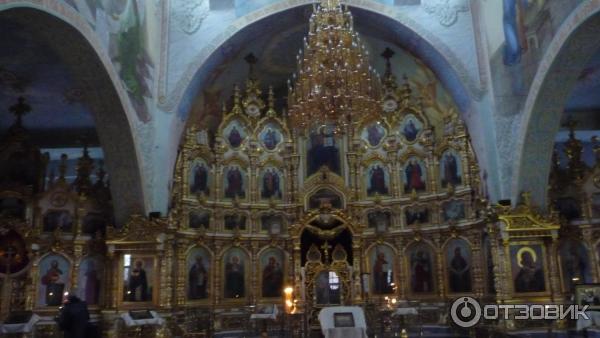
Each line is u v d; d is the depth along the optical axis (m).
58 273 17.83
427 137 21.38
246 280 20.84
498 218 16.95
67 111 19.02
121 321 16.64
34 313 15.84
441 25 18.97
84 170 18.84
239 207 21.25
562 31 12.94
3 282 17.31
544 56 14.12
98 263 18.09
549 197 18.41
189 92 18.84
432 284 20.34
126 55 15.25
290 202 21.73
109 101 14.77
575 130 20.48
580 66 13.84
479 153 18.72
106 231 17.47
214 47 18.73
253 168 21.78
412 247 20.98
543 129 15.93
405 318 19.66
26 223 17.75
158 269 17.25
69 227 18.27
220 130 21.59
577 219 18.11
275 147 22.30
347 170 22.05
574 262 17.70
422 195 21.03
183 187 19.81
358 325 11.18
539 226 16.78
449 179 20.53
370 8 19.06
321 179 21.86
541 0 13.94
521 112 16.28
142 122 16.95
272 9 18.86
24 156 18.61
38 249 17.81
